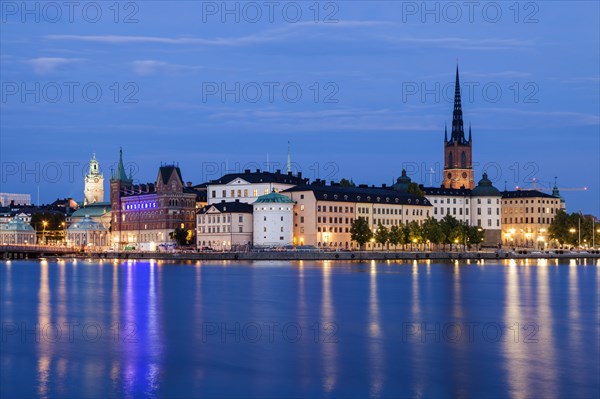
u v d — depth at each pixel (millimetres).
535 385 69375
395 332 96438
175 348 85938
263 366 76938
